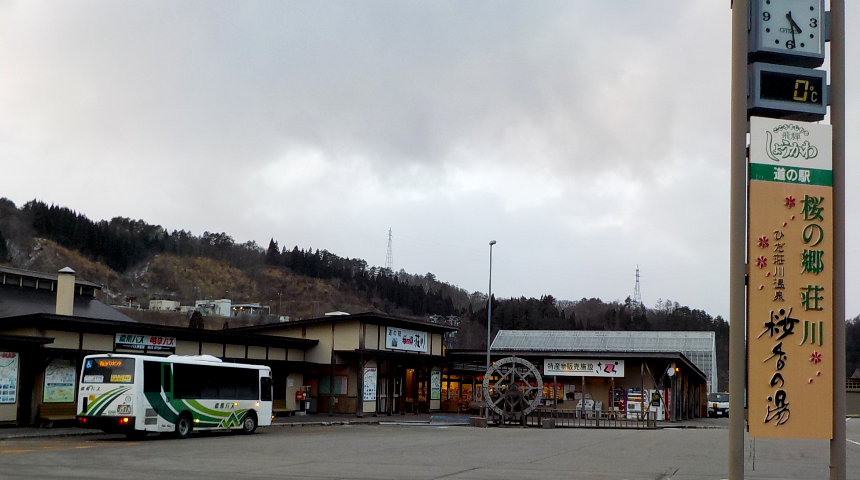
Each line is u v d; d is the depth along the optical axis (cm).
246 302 14438
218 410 2781
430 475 1540
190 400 2662
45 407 2867
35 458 1773
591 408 4834
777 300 768
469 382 5450
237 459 1828
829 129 790
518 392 3966
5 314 3784
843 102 797
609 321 15100
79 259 13612
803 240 774
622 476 1580
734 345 739
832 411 759
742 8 765
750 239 775
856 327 12231
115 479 1382
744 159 754
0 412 2739
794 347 763
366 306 15350
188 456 1892
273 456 1927
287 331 4497
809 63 819
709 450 2359
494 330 14300
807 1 812
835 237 776
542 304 14812
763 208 775
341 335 4359
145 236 15088
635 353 4538
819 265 771
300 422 3597
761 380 763
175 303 12825
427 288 16138
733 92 762
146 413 2484
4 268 4169
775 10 808
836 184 783
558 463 1866
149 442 2405
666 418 4844
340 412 4384
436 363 5169
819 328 765
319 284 15538
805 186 780
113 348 3161
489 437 2912
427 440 2650
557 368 4650
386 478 1470
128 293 13575
